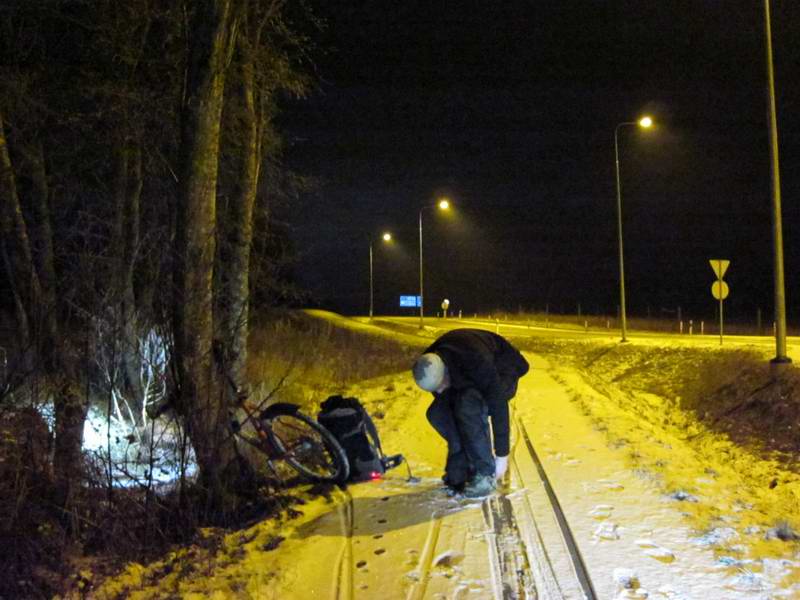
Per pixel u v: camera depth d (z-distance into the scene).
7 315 7.27
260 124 9.50
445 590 4.48
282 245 11.44
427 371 5.90
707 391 16.12
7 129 8.32
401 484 6.80
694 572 4.59
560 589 4.46
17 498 4.91
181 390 5.84
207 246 5.85
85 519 5.19
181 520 5.55
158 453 7.03
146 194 10.24
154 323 6.56
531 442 8.63
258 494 6.27
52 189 9.54
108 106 9.40
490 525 5.59
